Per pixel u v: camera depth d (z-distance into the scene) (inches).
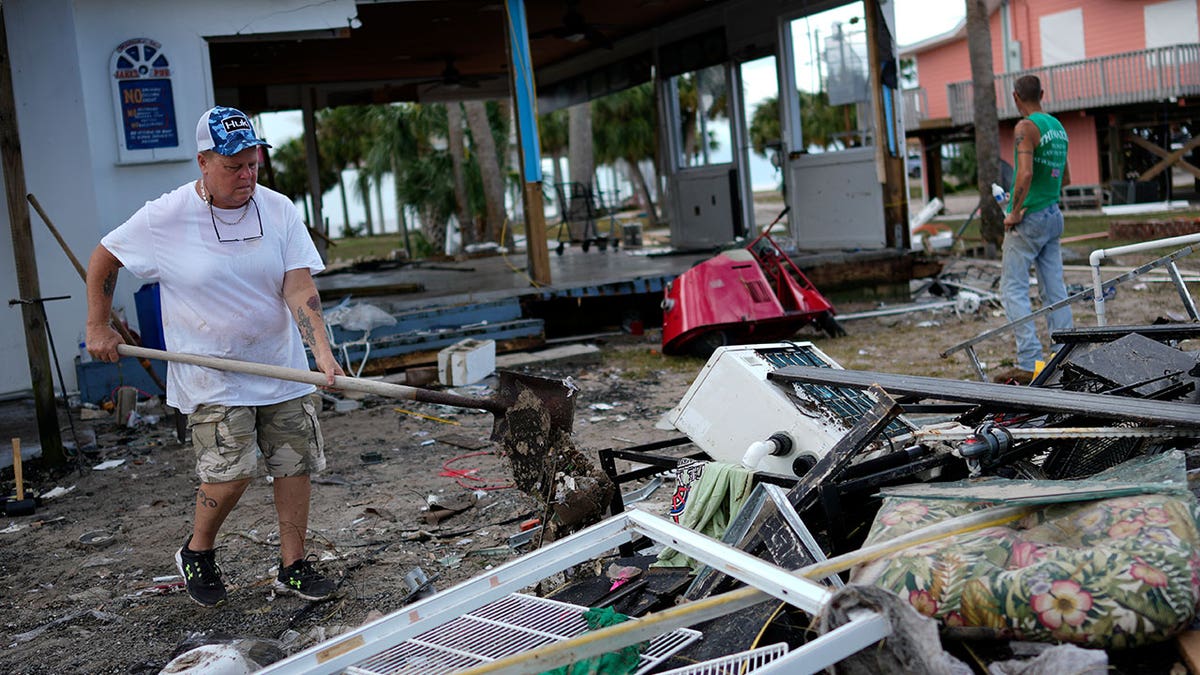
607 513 156.8
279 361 155.2
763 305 339.0
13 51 334.3
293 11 361.1
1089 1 1203.2
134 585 170.9
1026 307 268.7
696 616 91.4
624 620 110.1
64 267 341.4
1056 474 131.8
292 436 154.9
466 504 198.5
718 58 559.8
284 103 713.0
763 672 79.0
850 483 118.0
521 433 147.2
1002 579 95.2
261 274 150.5
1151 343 154.8
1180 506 99.0
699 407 155.9
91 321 150.1
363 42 573.0
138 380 332.2
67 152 341.7
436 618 102.2
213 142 142.4
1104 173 1059.9
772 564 100.7
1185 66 964.0
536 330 382.3
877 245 491.2
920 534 105.0
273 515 204.5
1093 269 214.8
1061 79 1042.1
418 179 1085.8
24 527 209.5
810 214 530.9
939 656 82.0
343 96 738.2
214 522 152.6
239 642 128.3
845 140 503.2
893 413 119.6
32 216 338.0
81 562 185.0
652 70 619.8
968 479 119.3
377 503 206.5
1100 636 91.2
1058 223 266.1
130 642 146.9
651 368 340.2
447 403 145.3
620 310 443.8
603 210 759.1
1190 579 92.2
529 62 414.3
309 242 157.5
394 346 351.3
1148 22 1163.9
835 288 462.0
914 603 98.0
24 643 149.1
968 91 965.2
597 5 531.8
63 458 258.8
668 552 131.4
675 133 610.9
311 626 148.4
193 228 147.4
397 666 104.0
